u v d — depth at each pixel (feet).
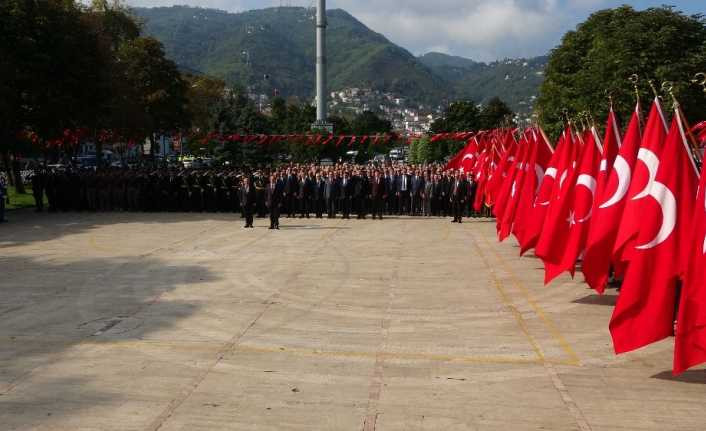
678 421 24.97
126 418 25.12
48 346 34.09
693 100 91.15
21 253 64.44
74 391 27.89
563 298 45.65
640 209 33.40
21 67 107.96
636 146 38.88
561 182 49.47
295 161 197.57
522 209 58.39
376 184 96.17
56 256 62.49
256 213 101.76
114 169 110.83
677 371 28.35
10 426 24.43
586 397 27.37
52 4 115.44
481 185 86.53
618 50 96.73
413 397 27.25
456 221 92.68
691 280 28.53
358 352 33.27
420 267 57.21
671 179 32.04
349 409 25.96
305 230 83.46
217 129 187.42
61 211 107.04
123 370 30.42
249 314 40.68
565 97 137.69
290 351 33.37
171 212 105.60
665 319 30.91
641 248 31.58
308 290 47.67
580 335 36.58
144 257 61.77
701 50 93.86
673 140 32.35
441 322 39.19
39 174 105.91
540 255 46.80
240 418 25.12
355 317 40.19
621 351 31.09
